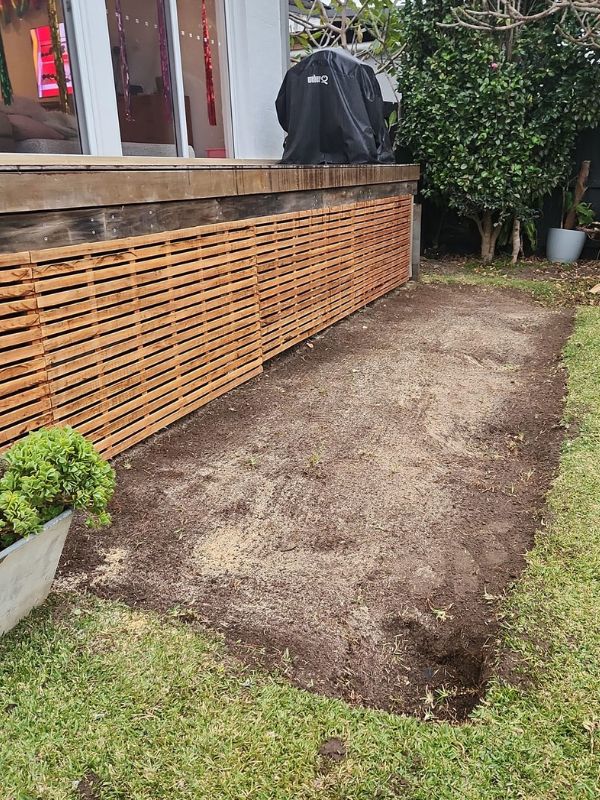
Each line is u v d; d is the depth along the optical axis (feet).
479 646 7.00
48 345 9.30
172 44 16.16
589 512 9.21
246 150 20.08
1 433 8.73
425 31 28.48
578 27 27.14
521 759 5.51
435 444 12.00
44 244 9.12
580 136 31.07
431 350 17.93
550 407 13.71
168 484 10.29
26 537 6.19
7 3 12.53
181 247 12.03
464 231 33.91
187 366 12.69
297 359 17.03
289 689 6.24
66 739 5.62
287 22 21.62
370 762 5.49
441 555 8.55
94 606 7.36
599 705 5.98
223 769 5.39
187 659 6.57
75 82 13.57
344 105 20.84
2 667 6.37
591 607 7.27
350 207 20.10
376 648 6.98
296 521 9.31
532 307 23.66
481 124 28.14
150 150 16.28
